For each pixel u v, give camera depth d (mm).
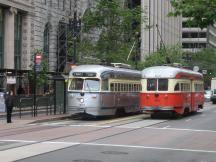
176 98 36562
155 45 101750
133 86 40781
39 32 58594
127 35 57500
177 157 17016
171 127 29156
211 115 41906
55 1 62531
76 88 35094
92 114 34594
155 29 102438
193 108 42156
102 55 56438
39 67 43531
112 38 56500
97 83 34812
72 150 18078
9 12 52188
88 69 35156
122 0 60000
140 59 90250
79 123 31375
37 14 58000
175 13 14070
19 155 16531
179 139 22625
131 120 34562
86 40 57750
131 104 40250
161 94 36406
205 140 22438
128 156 16875
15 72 48094
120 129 27031
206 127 29500
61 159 15875
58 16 63469
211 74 107312
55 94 38875
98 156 16672
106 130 26266
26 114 37688
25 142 20234
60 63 62875
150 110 36688
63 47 62969
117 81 37438
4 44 52156
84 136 22984
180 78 37500
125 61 56562
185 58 100500
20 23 55500
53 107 39844
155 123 31891
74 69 35688
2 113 36781
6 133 24141
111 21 56344
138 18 58281
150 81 36875
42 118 33906
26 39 55719
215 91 72562
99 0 57688
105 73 35438
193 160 16453
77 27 56312
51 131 25344
